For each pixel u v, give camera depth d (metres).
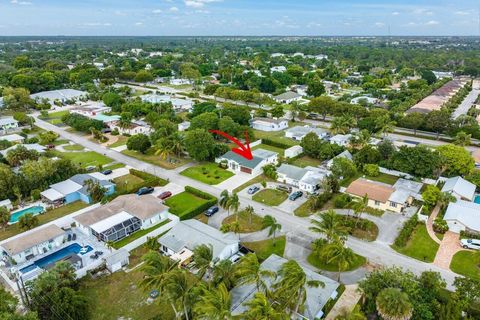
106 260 59.91
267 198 84.88
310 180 88.88
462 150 92.94
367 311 48.53
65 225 74.19
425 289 50.06
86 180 84.50
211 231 66.62
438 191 78.12
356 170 94.25
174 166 104.56
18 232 70.88
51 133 124.19
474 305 46.00
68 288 50.50
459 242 66.19
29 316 43.50
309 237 68.88
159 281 44.62
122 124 132.38
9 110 166.75
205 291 42.50
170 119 141.00
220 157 105.62
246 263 46.91
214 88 195.38
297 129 133.00
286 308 45.44
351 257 53.97
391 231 70.62
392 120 145.25
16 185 82.94
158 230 71.44
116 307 51.97
